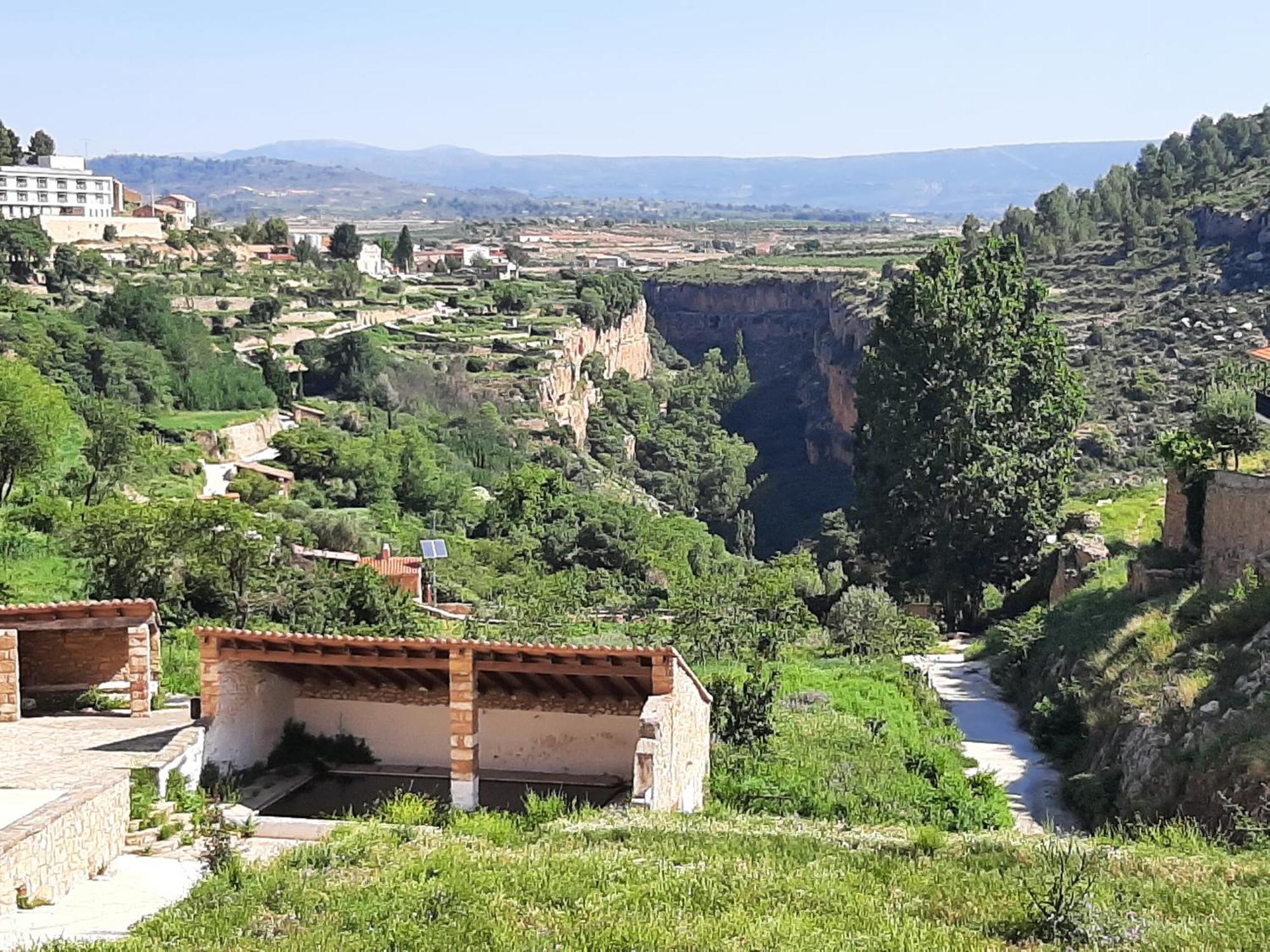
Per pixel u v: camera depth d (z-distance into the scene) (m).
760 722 27.39
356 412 106.62
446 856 17.48
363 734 25.12
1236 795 21.31
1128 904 15.28
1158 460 74.19
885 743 29.27
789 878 16.53
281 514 68.44
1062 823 26.33
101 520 41.81
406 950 14.30
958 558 57.91
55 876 17.11
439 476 91.56
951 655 49.44
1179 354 93.50
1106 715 30.64
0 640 24.47
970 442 58.28
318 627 39.97
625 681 23.56
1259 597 30.52
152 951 14.37
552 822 19.80
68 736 23.34
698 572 73.44
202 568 41.19
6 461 55.38
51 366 88.31
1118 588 42.88
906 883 16.41
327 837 19.34
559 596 52.91
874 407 62.91
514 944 14.20
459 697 22.45
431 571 56.84
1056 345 61.59
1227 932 14.05
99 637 26.48
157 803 20.42
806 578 63.16
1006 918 14.88
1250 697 24.72
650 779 20.66
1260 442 41.69
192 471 77.06
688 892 15.99
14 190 168.38
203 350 105.56
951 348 59.44
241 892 16.53
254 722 23.97
